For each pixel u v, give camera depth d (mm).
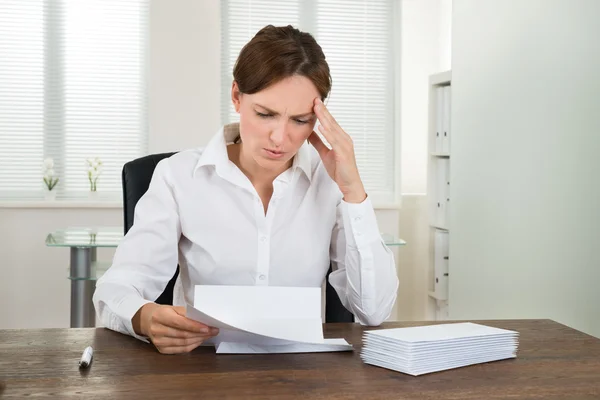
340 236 1807
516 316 3238
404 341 1272
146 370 1273
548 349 1461
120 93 4609
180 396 1145
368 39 4824
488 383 1232
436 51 4926
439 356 1296
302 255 1765
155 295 1710
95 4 4566
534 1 3035
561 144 2887
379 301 1659
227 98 4699
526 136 3131
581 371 1310
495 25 3346
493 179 3416
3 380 1214
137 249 1696
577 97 2779
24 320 4422
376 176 4867
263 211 1729
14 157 4551
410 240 4742
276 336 1357
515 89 3205
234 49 4707
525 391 1196
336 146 1593
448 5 4812
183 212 1734
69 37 4566
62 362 1316
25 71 4551
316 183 1793
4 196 4531
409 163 4965
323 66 1462
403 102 4938
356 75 4828
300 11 4758
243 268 1738
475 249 3609
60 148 4590
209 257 1740
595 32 2660
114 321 1524
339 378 1241
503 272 3344
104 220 4461
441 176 4043
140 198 1891
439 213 4086
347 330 1596
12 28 4531
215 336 1403
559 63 2885
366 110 4848
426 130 4949
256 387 1190
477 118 3547
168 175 1753
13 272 4395
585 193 2738
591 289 2717
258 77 1418
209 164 1716
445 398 1154
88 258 2934
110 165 4629
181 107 4488
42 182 4582
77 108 4590
